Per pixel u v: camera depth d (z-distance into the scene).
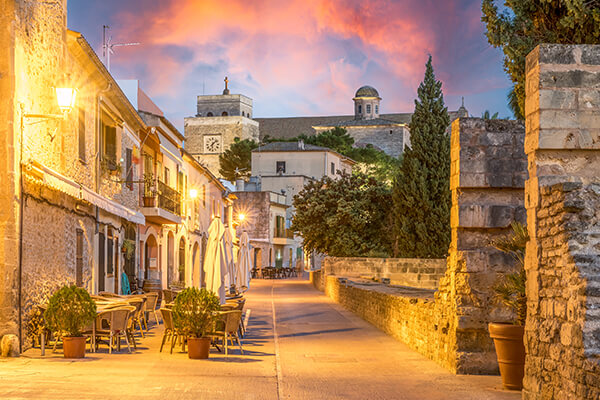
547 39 14.52
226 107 145.00
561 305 8.06
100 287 20.50
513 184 12.21
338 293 30.73
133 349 14.28
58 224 15.98
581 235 7.86
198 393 9.72
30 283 13.79
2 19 12.76
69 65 17.22
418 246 42.06
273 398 9.62
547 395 8.35
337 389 10.43
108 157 21.64
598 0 13.06
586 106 9.05
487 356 11.84
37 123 14.04
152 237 30.80
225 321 13.80
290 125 161.00
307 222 45.94
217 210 49.41
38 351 13.24
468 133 12.30
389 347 15.51
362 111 138.12
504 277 11.98
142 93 30.95
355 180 46.62
